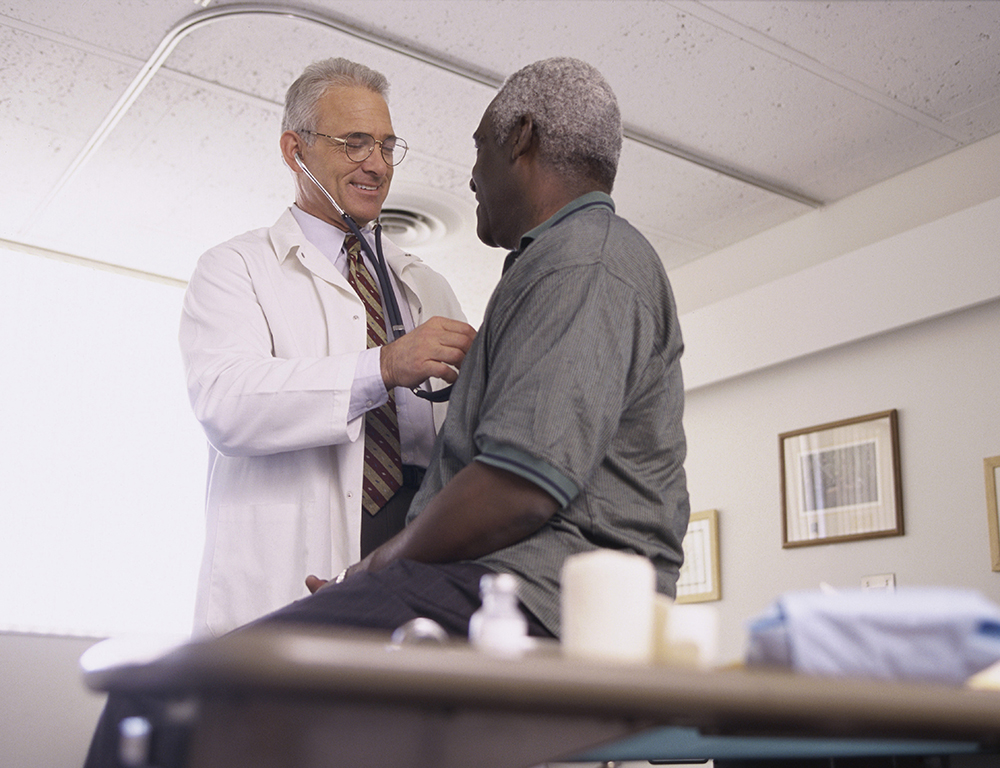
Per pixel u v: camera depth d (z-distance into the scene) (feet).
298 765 2.20
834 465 10.84
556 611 3.53
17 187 11.21
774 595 11.16
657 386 3.92
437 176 11.23
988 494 9.51
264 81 9.61
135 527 12.60
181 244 12.55
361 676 1.61
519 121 4.63
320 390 4.88
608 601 2.15
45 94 9.69
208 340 5.42
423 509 4.02
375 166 6.09
